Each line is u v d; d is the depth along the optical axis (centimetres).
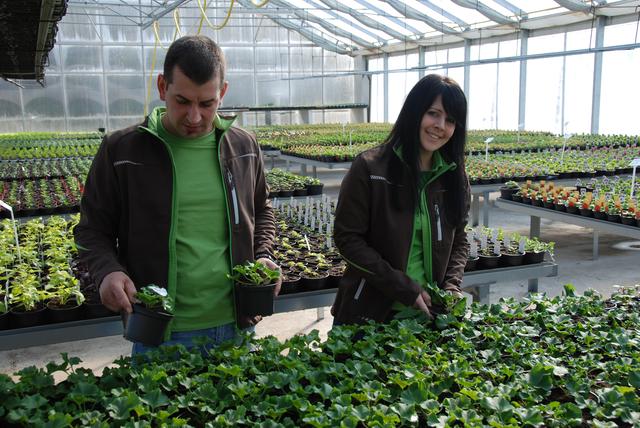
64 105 2150
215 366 200
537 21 1486
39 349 451
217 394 183
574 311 259
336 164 1059
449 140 239
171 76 185
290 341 221
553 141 1317
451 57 1962
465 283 392
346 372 202
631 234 533
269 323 503
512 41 1675
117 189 211
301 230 560
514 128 1714
